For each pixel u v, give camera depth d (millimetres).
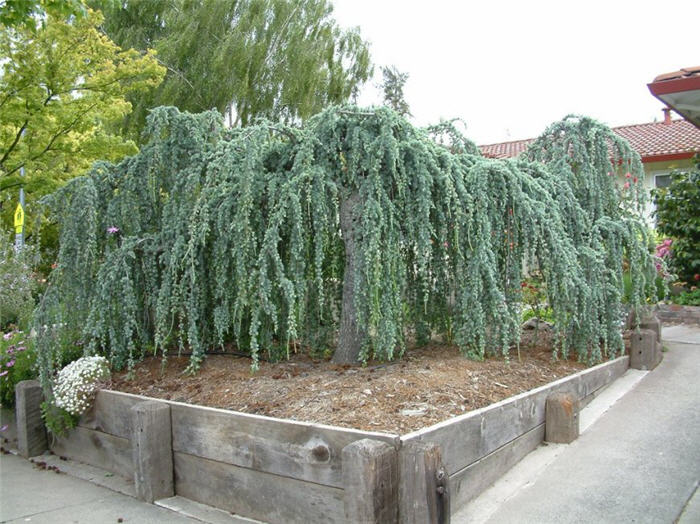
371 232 4352
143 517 3535
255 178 4641
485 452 3488
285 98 18531
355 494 2668
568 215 5730
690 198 8906
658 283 9000
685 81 4125
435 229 4957
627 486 3402
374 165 4449
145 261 5117
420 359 5066
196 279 4914
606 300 5742
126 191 5223
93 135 10312
